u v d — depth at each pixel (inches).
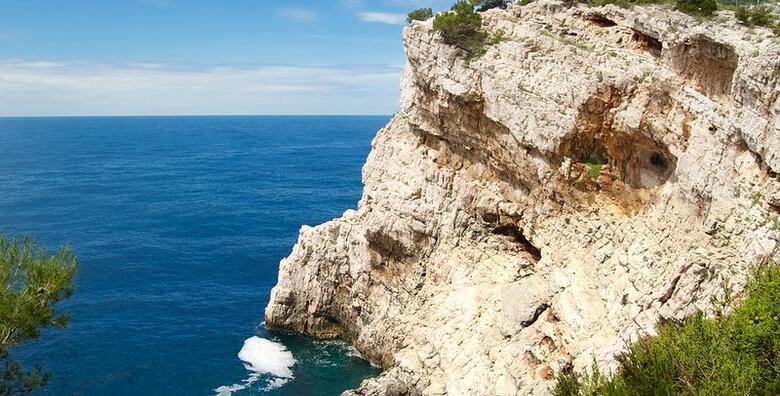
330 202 5078.7
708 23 1280.8
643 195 1509.6
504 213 1814.7
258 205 4906.5
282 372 1990.7
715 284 1163.9
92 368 2010.3
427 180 2011.6
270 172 7037.4
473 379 1601.9
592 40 1616.6
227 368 2020.2
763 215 1108.5
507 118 1669.5
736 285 1115.9
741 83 1147.3
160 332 2316.7
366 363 2060.8
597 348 1359.5
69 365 2026.3
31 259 881.5
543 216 1712.6
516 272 1760.6
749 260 1104.2
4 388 935.7
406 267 2065.7
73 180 6274.6
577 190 1610.5
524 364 1481.3
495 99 1691.7
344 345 2209.6
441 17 1828.2
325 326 2290.8
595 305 1457.9
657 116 1412.4
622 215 1535.4
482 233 1887.3
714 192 1228.5
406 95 2091.5
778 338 839.7
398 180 2119.8
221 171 7150.6
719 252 1191.6
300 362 2066.9
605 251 1514.5
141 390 1876.2
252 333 2320.4
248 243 3659.0
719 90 1283.2
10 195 5231.3
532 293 1605.6
